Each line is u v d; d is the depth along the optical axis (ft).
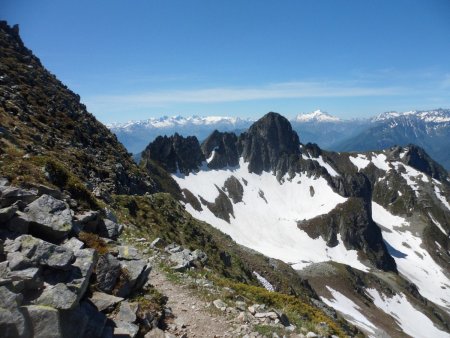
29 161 75.25
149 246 93.81
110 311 49.57
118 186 182.39
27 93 214.28
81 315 40.91
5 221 45.98
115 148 272.31
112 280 54.54
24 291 38.70
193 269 86.12
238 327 59.88
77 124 236.22
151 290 62.28
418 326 469.16
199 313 62.49
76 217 64.39
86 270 44.80
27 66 265.13
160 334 50.67
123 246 65.46
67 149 174.19
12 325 34.37
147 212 146.10
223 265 158.81
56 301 38.83
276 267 296.30
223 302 68.18
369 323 382.22
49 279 41.65
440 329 478.18
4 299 35.35
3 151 76.38
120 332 45.96
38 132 164.25
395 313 484.74
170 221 159.84
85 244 57.36
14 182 60.90
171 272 79.61
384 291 529.45
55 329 36.58
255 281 178.91
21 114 170.09
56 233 49.52
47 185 67.05
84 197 79.87
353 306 435.12
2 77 209.26
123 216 121.19
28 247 42.45
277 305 76.28
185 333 54.29
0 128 101.04
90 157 194.70
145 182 248.52
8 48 276.00
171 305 63.36
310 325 68.80
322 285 471.21
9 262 39.81
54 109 225.35
